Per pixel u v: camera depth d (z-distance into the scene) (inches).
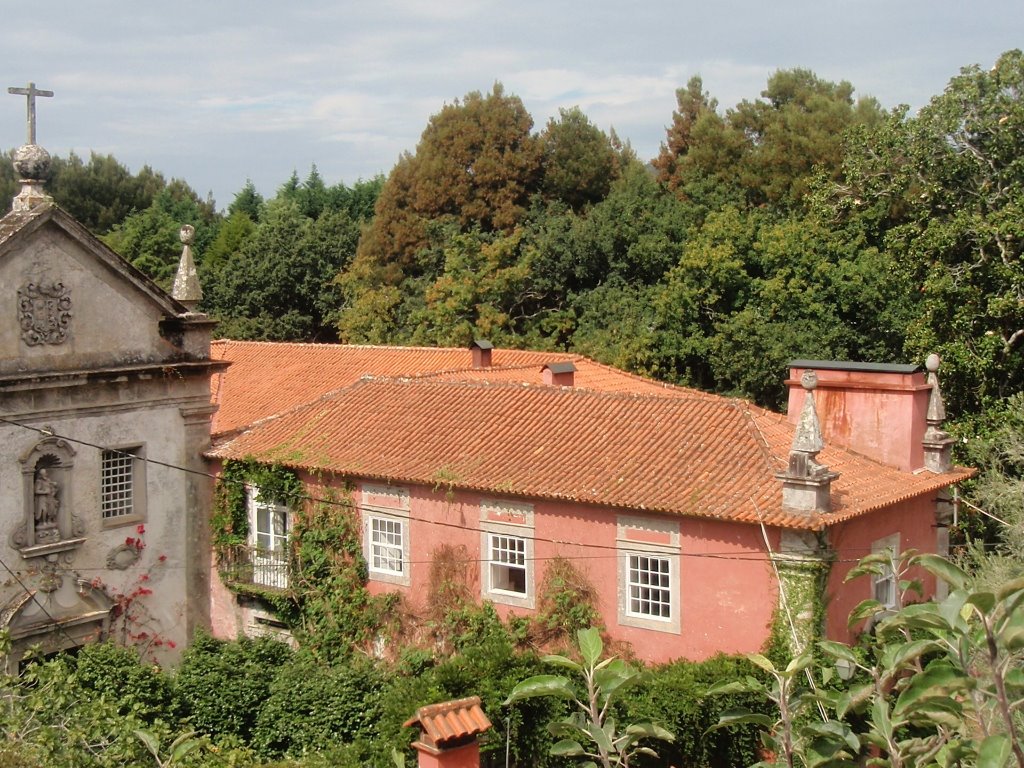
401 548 1072.2
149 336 1111.6
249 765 738.2
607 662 465.4
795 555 862.5
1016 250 1369.3
